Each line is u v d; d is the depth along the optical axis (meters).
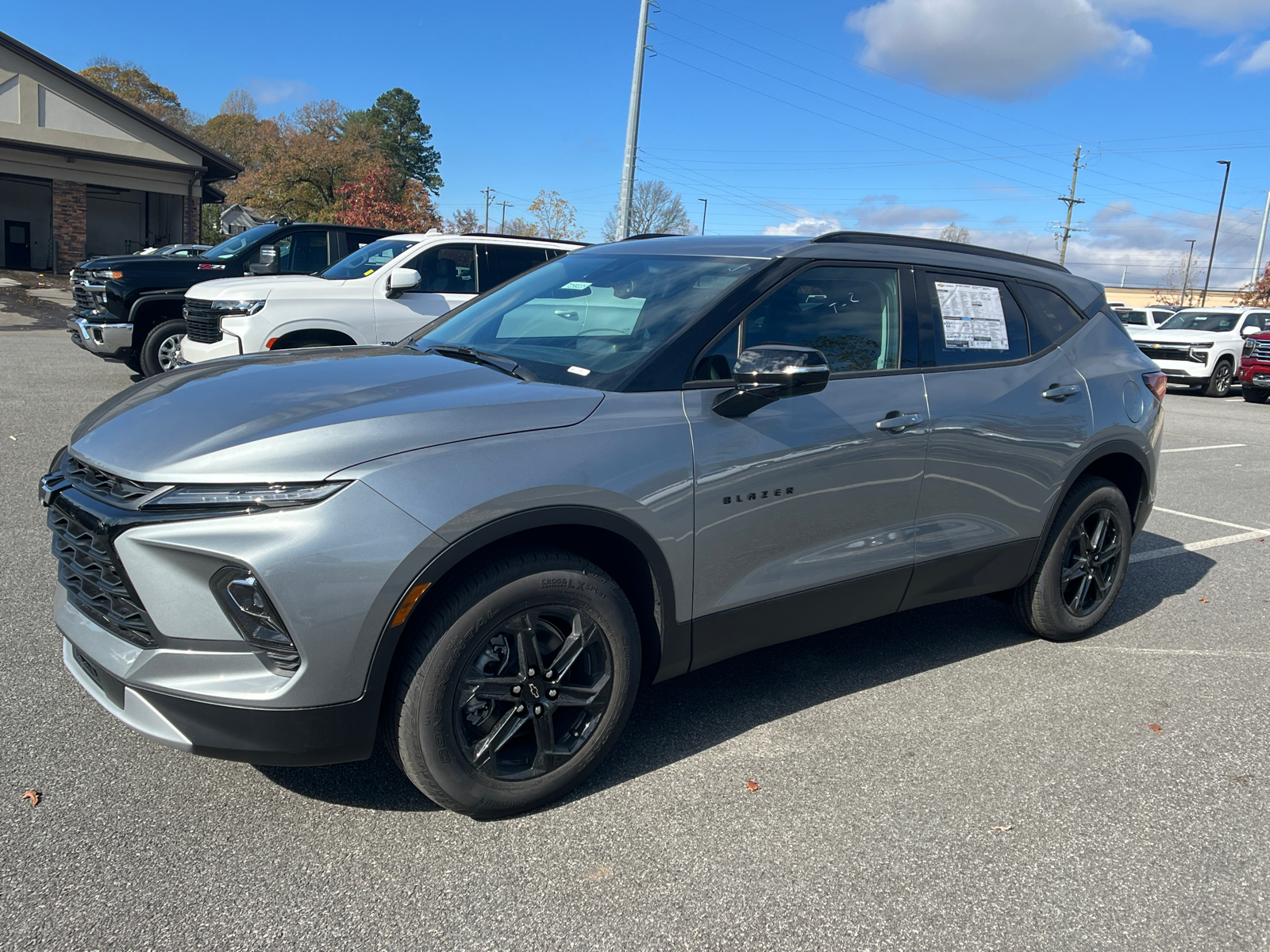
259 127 62.84
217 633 2.25
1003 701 3.63
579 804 2.74
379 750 3.02
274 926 2.16
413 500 2.29
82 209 26.52
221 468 2.24
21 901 2.19
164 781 2.76
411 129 85.50
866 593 3.38
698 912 2.28
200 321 8.23
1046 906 2.38
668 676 2.96
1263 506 7.63
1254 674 4.02
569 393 2.71
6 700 3.18
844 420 3.16
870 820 2.73
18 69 24.58
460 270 8.73
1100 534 4.25
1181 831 2.76
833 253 3.37
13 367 11.27
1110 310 4.50
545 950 2.13
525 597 2.49
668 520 2.74
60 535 2.56
